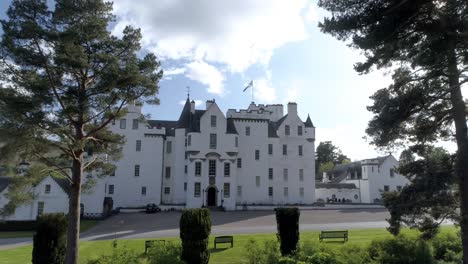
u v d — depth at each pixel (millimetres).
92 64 18625
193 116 63812
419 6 13570
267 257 15156
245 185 63656
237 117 65562
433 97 16094
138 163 63250
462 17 13898
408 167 17922
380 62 16500
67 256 18016
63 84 18453
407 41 15000
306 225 41094
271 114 71438
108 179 61625
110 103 18844
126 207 59781
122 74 18344
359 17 14281
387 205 17750
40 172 18578
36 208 49688
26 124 16578
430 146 18094
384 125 15859
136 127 64188
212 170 60062
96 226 44031
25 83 16875
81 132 18953
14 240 35438
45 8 18688
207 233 15555
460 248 19484
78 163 19141
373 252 18750
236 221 46156
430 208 16844
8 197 18000
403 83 16969
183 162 63312
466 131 15867
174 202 63156
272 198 65062
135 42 20047
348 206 66062
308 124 70188
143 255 16641
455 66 15391
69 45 17422
